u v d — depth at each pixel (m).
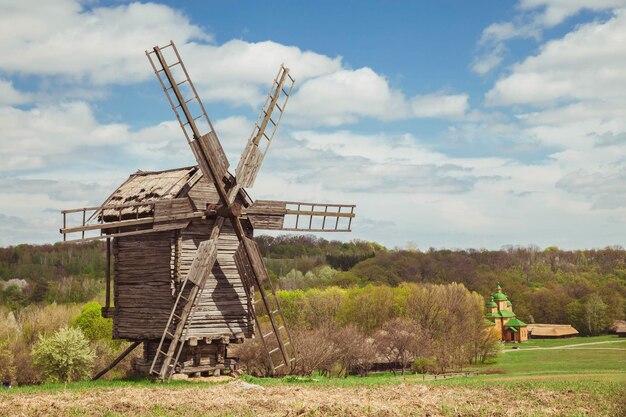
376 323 111.38
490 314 158.25
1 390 27.67
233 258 35.88
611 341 145.38
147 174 38.66
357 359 75.12
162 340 32.72
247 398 24.06
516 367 81.06
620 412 22.77
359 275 177.75
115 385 30.77
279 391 26.50
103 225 33.56
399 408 22.53
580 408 23.72
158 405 22.23
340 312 112.94
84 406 21.78
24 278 159.12
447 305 109.50
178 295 33.41
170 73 34.66
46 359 45.44
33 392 26.28
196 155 34.78
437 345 87.88
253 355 62.62
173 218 33.72
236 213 35.22
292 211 38.22
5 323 86.12
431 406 23.28
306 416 20.72
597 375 42.41
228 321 35.28
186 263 34.25
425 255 193.62
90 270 170.62
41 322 89.25
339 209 40.19
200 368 35.16
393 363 86.38
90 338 79.88
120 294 35.91
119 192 37.53
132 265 35.47
